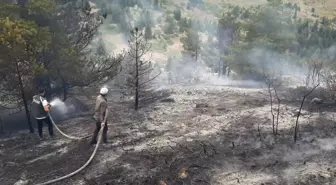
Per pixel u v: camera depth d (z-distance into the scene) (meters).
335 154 7.81
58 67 12.77
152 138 9.71
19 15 11.92
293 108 11.99
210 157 8.09
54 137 10.43
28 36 10.19
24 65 10.34
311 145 8.43
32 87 11.59
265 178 6.94
